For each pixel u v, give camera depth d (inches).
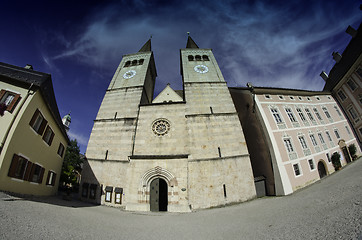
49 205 450.6
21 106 497.4
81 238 248.5
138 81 1140.5
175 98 1163.3
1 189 417.4
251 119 984.9
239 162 787.4
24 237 210.8
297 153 827.4
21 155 494.9
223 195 715.4
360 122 1088.8
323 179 781.3
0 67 547.2
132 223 429.4
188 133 858.8
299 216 336.8
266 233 278.8
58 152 818.2
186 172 750.5
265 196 775.1
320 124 1023.6
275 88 1003.9
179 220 490.6
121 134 900.6
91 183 810.8
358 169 687.1
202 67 1202.6
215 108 953.5
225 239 283.1
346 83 1162.0
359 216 245.0
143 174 759.1
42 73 599.2
